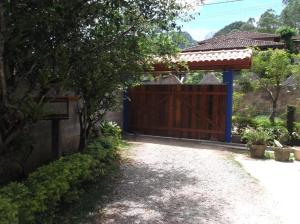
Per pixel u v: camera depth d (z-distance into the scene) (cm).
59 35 457
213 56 1117
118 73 688
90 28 504
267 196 622
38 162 711
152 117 1250
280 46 2912
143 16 587
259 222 503
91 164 639
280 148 938
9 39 439
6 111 471
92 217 506
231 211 545
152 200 588
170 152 987
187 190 648
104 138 867
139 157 914
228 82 1106
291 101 1823
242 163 891
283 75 1534
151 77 1057
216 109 1132
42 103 521
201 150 1027
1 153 525
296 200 603
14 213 366
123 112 1289
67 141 833
